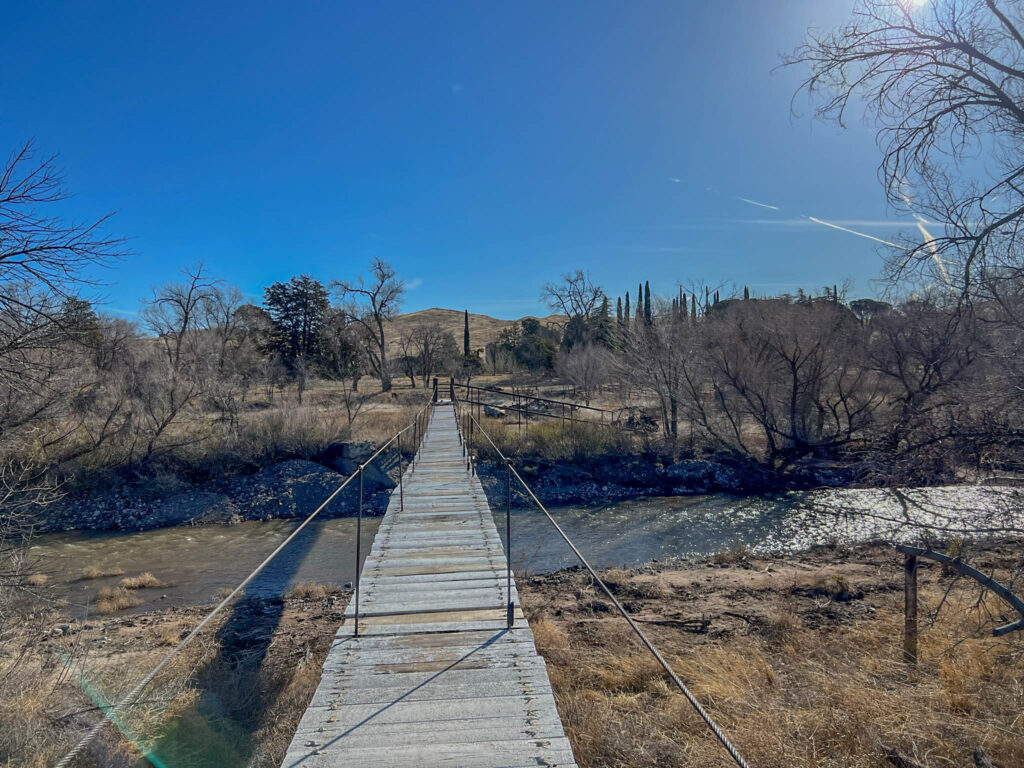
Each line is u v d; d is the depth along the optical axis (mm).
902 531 13984
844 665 6941
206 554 17016
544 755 3678
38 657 8477
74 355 13117
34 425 12883
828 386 25188
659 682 6898
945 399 8695
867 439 20984
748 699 6051
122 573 15047
